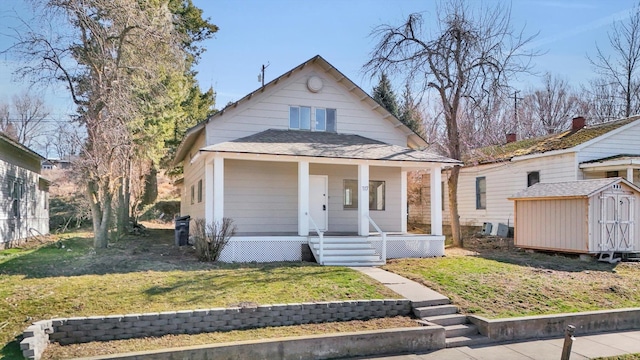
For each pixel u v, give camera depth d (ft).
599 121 115.85
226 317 25.61
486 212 71.97
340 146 49.42
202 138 54.70
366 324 27.20
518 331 27.48
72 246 51.98
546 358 24.03
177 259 41.34
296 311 26.99
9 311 25.03
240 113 51.88
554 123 132.98
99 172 48.16
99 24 48.62
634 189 46.39
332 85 55.77
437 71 55.88
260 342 22.45
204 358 21.47
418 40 56.34
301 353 23.13
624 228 45.83
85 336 23.39
